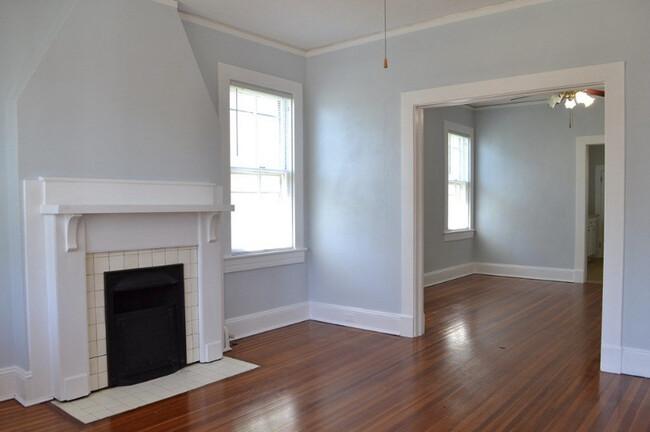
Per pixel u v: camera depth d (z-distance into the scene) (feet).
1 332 10.30
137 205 10.66
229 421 9.36
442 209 24.22
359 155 15.81
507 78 12.94
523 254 25.49
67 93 10.39
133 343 11.22
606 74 11.57
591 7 11.75
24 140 9.83
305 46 16.39
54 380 10.23
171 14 12.26
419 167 14.90
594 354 13.01
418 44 14.40
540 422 9.20
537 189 24.97
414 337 14.84
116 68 11.16
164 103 12.05
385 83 15.15
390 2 12.75
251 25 14.37
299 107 16.70
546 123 24.59
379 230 15.49
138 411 9.79
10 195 10.19
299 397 10.46
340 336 15.03
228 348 13.69
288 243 16.65
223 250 14.32
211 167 13.12
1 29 10.23
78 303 10.25
